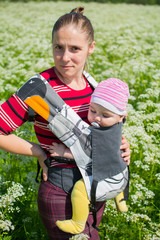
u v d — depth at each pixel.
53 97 1.86
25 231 2.71
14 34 12.25
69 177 1.96
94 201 1.91
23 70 6.34
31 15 19.05
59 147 1.95
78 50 1.85
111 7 27.81
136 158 4.07
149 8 29.44
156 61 7.57
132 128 3.97
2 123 1.85
